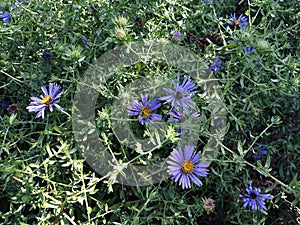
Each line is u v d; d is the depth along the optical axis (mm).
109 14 364
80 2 364
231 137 350
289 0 429
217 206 336
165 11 393
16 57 382
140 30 385
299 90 368
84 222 301
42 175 306
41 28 369
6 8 374
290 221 328
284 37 352
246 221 318
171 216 311
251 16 454
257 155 344
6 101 389
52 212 317
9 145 312
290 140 362
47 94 332
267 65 340
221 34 370
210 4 418
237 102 347
